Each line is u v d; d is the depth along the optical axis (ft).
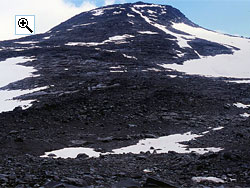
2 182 40.09
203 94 196.75
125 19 615.57
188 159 66.08
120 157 76.54
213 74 335.47
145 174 53.72
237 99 192.85
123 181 45.98
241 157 59.00
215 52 452.76
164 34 533.14
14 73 293.43
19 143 89.45
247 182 46.32
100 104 155.84
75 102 158.10
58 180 43.34
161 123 131.54
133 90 187.62
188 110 155.43
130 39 473.26
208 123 131.64
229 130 106.73
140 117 139.44
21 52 396.98
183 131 118.93
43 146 91.86
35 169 51.08
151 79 238.48
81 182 42.70
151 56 388.78
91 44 448.24
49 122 129.08
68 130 120.26
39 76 268.82
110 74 263.29
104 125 128.77
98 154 84.43
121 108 151.23
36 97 185.98
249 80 292.81
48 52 384.68
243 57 428.15
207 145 88.12
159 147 92.68
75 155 83.41
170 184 43.04
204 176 50.75
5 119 130.62
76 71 282.77
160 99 169.58
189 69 349.82
